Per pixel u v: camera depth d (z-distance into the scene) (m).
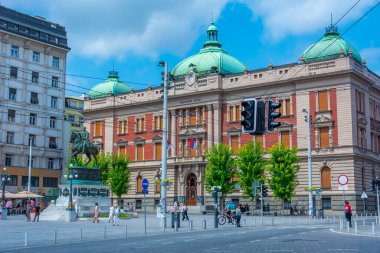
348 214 37.97
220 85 79.38
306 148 70.25
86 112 96.38
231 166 73.56
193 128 81.62
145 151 87.94
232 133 77.75
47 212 55.38
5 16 88.31
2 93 87.19
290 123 72.12
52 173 94.94
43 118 94.00
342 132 67.69
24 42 91.06
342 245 23.44
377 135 76.31
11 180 87.75
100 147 93.94
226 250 21.61
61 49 97.44
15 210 74.69
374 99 76.50
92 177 56.69
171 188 82.19
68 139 104.19
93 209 55.38
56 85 96.94
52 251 22.62
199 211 77.69
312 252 20.23
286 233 33.50
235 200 76.81
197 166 79.44
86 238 31.39
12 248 24.70
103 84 100.62
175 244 25.56
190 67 83.50
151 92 88.06
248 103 24.67
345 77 68.06
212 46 90.38
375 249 21.27
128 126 91.06
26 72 91.19
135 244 26.11
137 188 88.50
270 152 69.00
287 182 67.00
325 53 73.38
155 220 54.94
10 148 88.12
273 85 74.25
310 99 70.69
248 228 41.47
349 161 66.81
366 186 69.44
